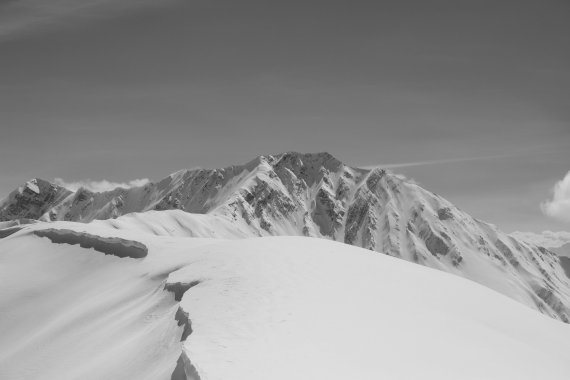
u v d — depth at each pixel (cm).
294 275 4303
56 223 9338
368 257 5438
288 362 2559
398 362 2766
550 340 4247
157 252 7006
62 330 5066
